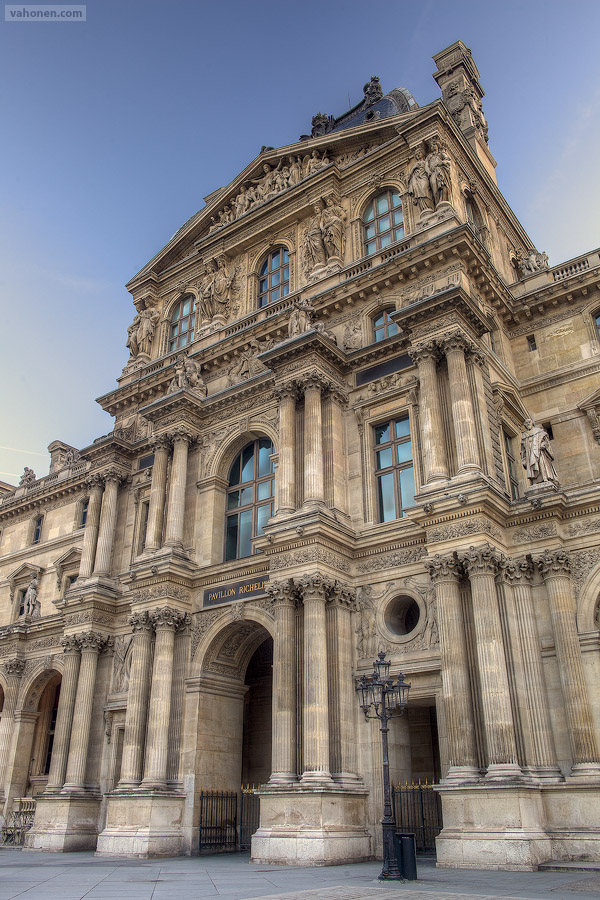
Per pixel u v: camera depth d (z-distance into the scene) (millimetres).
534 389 35906
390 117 41562
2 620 55469
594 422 33312
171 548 36500
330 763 27766
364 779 28062
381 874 19172
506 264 44219
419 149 38656
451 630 26266
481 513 27219
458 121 49719
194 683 34219
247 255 45594
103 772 37125
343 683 29000
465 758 24484
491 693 24641
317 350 34406
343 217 41438
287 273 43344
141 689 34312
